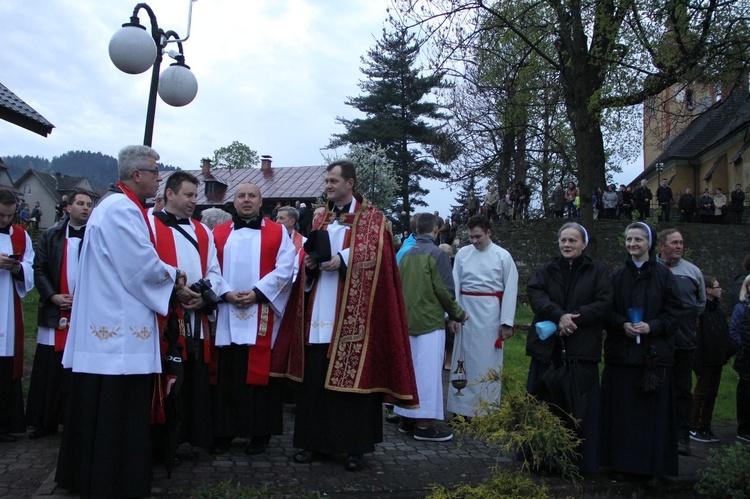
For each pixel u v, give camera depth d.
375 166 34.09
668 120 19.94
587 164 13.09
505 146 23.19
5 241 5.23
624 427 4.64
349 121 40.91
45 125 13.37
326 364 4.68
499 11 15.00
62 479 3.87
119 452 3.84
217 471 4.45
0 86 13.19
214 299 4.50
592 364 4.62
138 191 4.17
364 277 4.66
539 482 4.47
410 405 4.58
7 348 5.08
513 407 4.39
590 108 15.48
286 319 4.91
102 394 3.82
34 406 5.22
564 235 4.70
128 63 6.66
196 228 4.77
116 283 3.89
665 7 14.98
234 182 40.22
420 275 5.71
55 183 63.69
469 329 6.12
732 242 20.84
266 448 5.05
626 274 4.76
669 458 4.66
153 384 4.11
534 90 17.53
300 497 3.94
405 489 4.26
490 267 6.12
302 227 12.95
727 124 34.34
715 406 7.62
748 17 15.57
